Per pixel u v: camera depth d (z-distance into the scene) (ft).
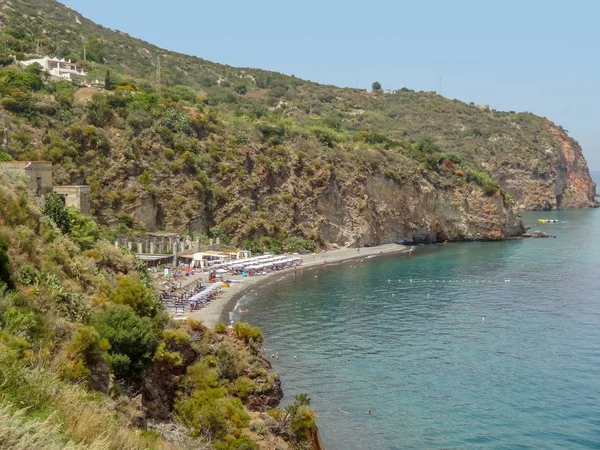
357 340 238.27
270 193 484.74
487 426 159.22
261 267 393.09
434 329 255.29
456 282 368.89
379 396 179.32
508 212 623.36
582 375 195.52
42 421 57.06
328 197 511.81
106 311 130.72
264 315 279.28
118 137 405.39
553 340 236.22
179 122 451.94
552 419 163.02
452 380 192.44
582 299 312.91
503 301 311.27
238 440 128.88
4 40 535.19
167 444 101.14
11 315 97.04
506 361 210.79
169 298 285.84
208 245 412.16
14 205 140.36
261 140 504.84
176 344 156.15
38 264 130.31
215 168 455.63
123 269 185.37
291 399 174.40
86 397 77.82
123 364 121.70
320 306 300.40
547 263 440.04
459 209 597.11
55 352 99.60
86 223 186.60
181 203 418.31
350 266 434.71
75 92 442.09
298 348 226.79
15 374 64.23
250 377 168.86
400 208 563.48
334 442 150.51
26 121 371.15
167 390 144.66
